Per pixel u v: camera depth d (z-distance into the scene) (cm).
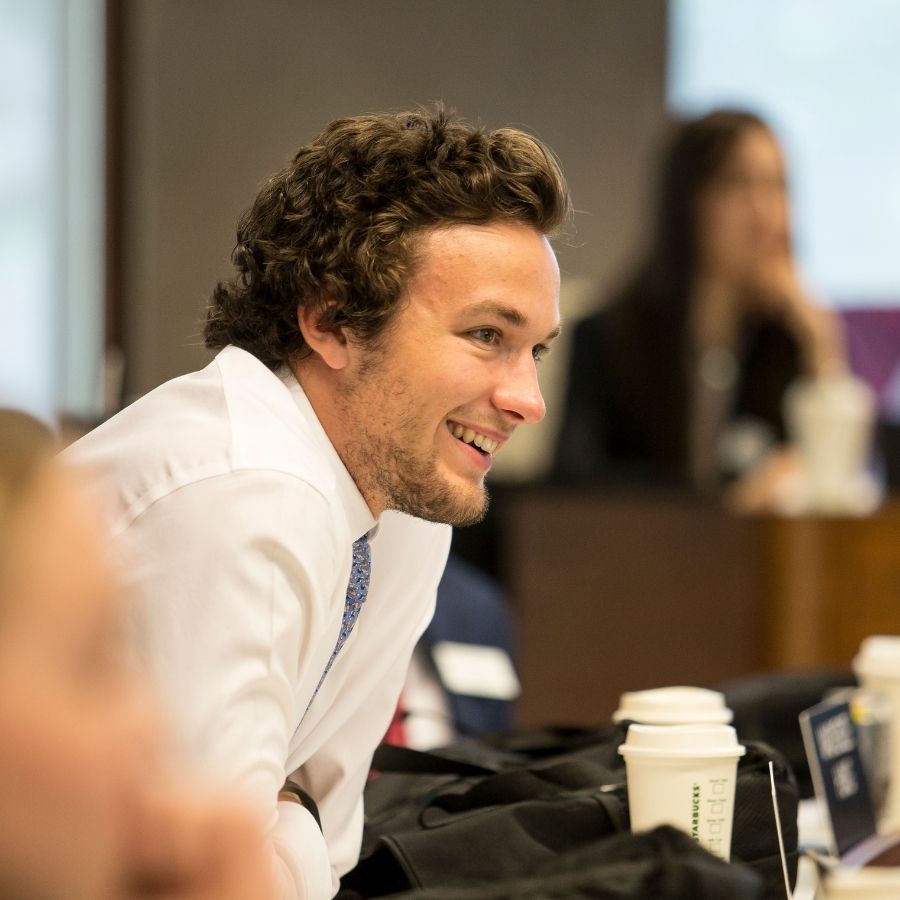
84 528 211
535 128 2250
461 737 966
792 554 1362
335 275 574
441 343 570
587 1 2262
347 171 582
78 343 2006
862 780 690
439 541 680
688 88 2275
